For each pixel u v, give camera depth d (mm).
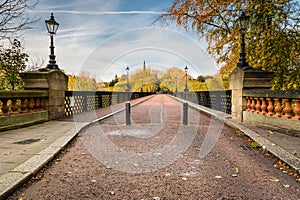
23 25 9680
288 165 3934
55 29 9898
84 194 3008
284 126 6375
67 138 5910
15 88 11977
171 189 3150
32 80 8984
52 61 9992
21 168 3639
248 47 11055
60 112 10117
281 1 10039
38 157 4230
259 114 7387
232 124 8062
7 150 4754
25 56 11828
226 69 12578
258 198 2889
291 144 5172
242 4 11141
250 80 8477
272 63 10477
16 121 7367
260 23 10625
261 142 5355
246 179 3471
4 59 11141
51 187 3213
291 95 6082
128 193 3039
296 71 10258
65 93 10883
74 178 3533
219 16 12000
